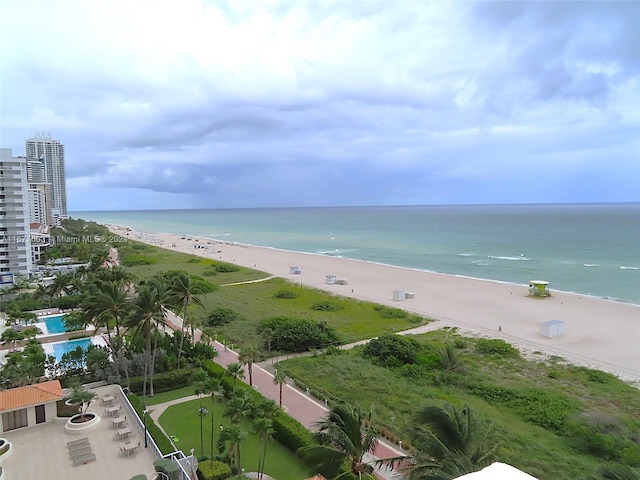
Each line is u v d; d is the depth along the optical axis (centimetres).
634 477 1908
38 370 4562
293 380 4900
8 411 3588
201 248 17775
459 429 2281
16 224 10594
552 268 12462
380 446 3497
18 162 10531
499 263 13538
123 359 4528
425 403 4178
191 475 2991
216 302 8675
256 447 3531
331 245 19725
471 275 11950
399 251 17012
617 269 12138
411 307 8506
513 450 3291
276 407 3112
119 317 4897
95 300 4700
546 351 6006
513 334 6781
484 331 6938
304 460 3019
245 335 6600
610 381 4928
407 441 3394
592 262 13300
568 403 4234
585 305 8469
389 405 4191
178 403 4412
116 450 3338
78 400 3681
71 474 3020
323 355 5791
